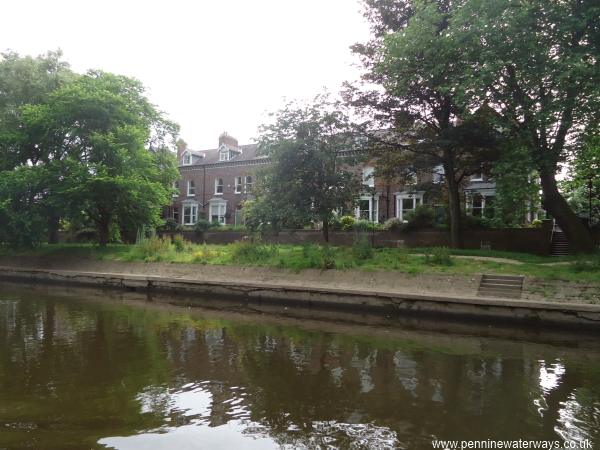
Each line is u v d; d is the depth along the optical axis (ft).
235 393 22.61
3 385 23.63
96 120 80.43
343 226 92.48
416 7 55.93
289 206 60.44
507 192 51.03
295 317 45.75
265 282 55.62
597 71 42.73
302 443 16.99
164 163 109.09
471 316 42.68
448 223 80.07
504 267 50.14
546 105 45.85
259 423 18.86
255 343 33.81
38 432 17.76
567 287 42.75
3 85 88.22
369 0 67.62
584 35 47.65
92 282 71.51
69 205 76.54
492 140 59.72
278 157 61.36
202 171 143.84
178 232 116.98
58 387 23.35
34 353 30.27
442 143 60.59
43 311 47.80
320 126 62.39
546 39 47.39
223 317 45.42
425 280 49.42
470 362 28.94
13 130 84.48
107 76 86.53
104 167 74.64
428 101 64.49
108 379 24.73
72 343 33.22
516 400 21.85
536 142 50.62
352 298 48.78
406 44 54.03
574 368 27.66
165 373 25.96
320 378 25.18
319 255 59.57
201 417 19.47
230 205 136.46
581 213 82.33
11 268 83.66
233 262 64.85
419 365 28.12
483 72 46.93
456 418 19.56
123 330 38.17
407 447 16.74
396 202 106.22
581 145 52.03
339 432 18.01
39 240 83.66
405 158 72.08
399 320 44.11
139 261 73.56
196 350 31.45
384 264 54.70
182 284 61.46
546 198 56.54
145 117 101.04
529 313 40.37
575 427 18.70
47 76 92.53
